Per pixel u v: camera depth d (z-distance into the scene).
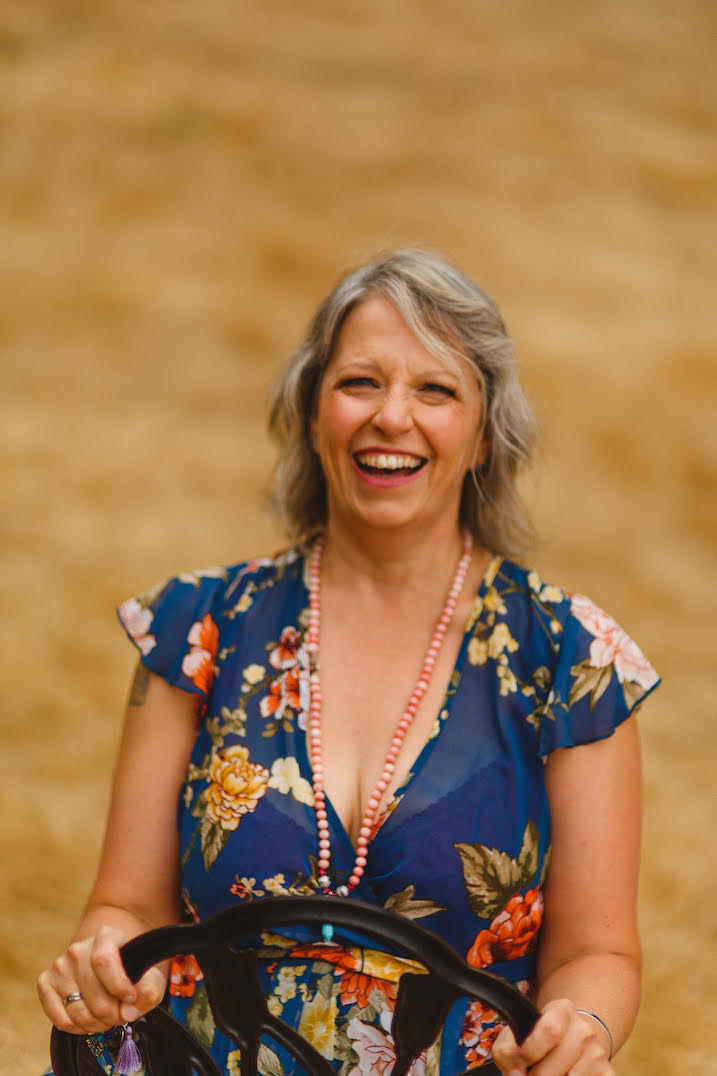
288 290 16.27
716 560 11.42
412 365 3.16
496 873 3.00
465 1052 2.96
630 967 3.01
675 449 13.20
